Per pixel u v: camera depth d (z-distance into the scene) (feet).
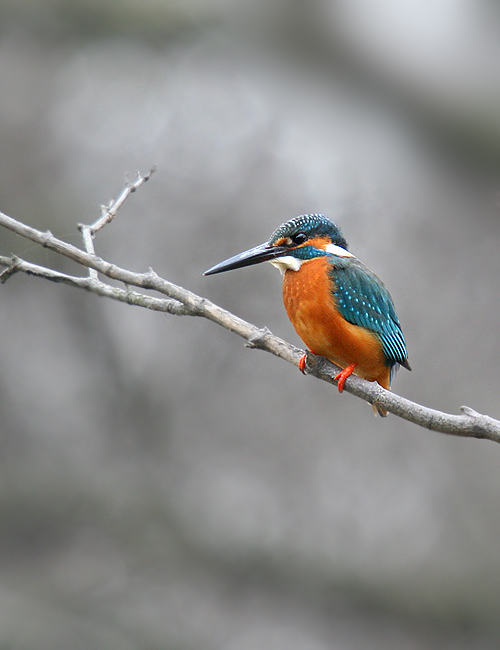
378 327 22.99
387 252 44.27
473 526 43.06
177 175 46.93
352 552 43.29
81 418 47.26
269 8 47.42
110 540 44.78
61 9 48.39
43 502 45.16
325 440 45.70
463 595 41.70
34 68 49.37
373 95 45.75
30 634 40.83
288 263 23.30
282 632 42.29
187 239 46.01
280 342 19.86
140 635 41.47
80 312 47.16
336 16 46.57
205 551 44.06
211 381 46.91
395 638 41.98
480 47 45.16
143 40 49.57
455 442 44.60
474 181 43.39
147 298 19.56
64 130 48.21
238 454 46.11
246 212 46.11
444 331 43.32
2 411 46.60
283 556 43.62
